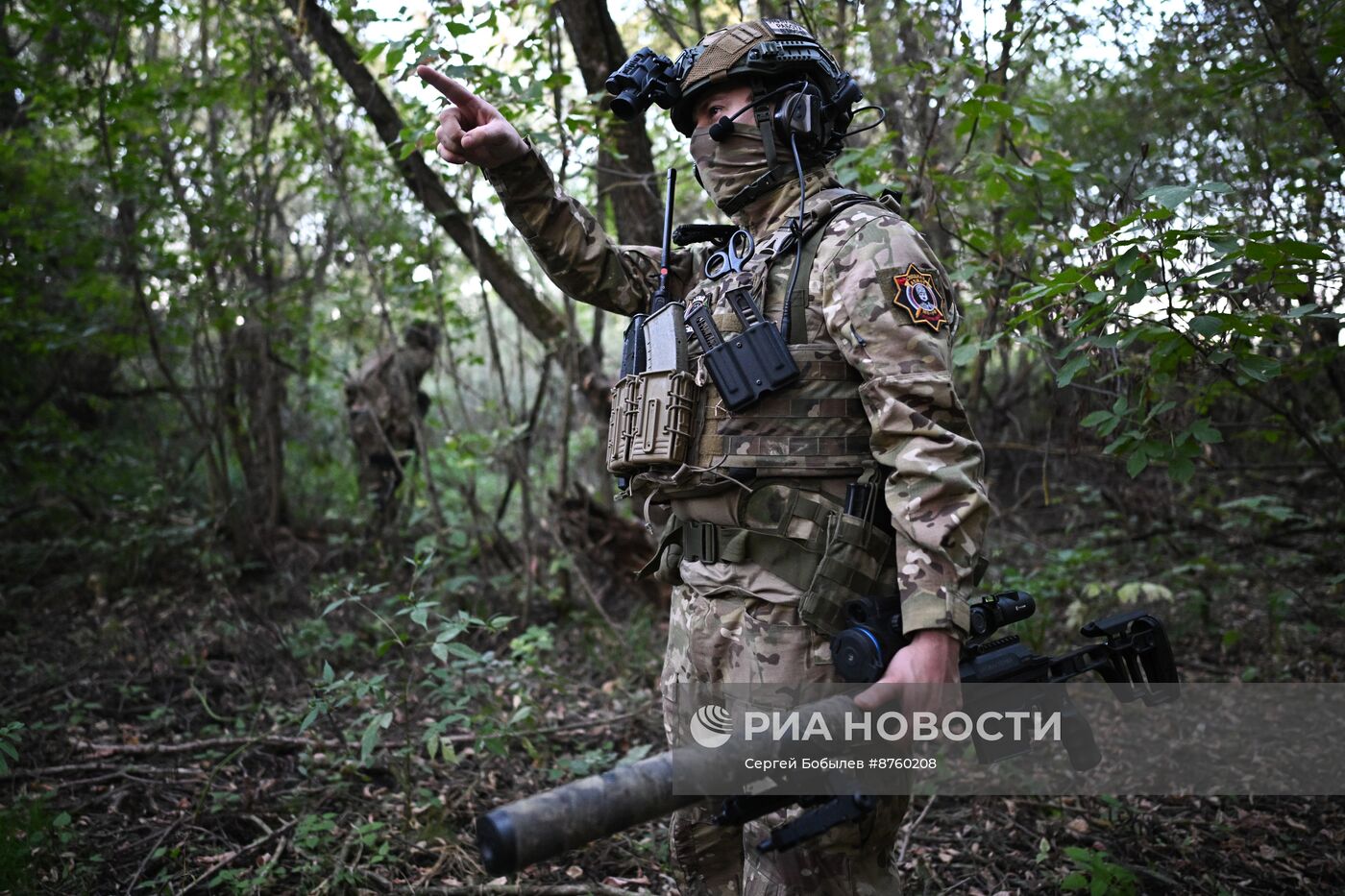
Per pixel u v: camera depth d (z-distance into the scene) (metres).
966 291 3.51
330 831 2.59
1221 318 2.22
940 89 3.28
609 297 2.05
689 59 1.82
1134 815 2.80
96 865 2.49
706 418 1.68
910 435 1.48
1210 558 4.64
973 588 1.47
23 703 3.72
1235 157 3.79
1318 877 2.48
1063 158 3.17
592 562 5.24
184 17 6.18
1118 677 1.71
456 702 3.11
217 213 5.94
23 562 5.76
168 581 5.70
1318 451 3.07
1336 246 2.96
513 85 3.41
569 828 1.10
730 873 1.86
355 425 6.56
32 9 5.12
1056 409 3.73
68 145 6.74
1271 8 3.09
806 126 1.70
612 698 3.93
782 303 1.66
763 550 1.63
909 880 2.51
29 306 6.36
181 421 7.87
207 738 3.47
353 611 4.86
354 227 5.43
